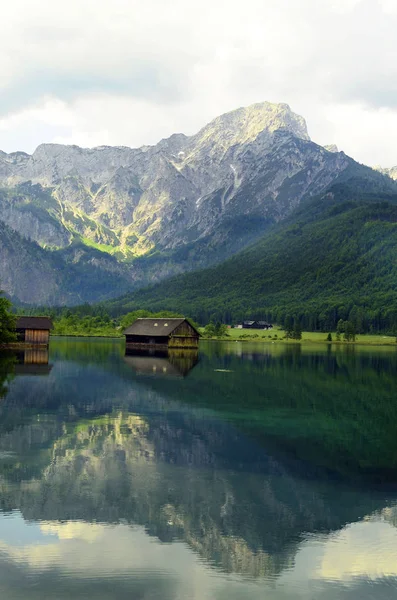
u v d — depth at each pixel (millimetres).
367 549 26203
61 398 62719
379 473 38062
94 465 37469
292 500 32281
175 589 22281
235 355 147125
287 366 114125
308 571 24016
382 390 79625
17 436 44281
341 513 30531
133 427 49156
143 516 29219
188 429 49406
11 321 141375
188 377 88000
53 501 30891
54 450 40656
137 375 88250
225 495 32688
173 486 33875
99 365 103312
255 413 58406
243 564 24422
